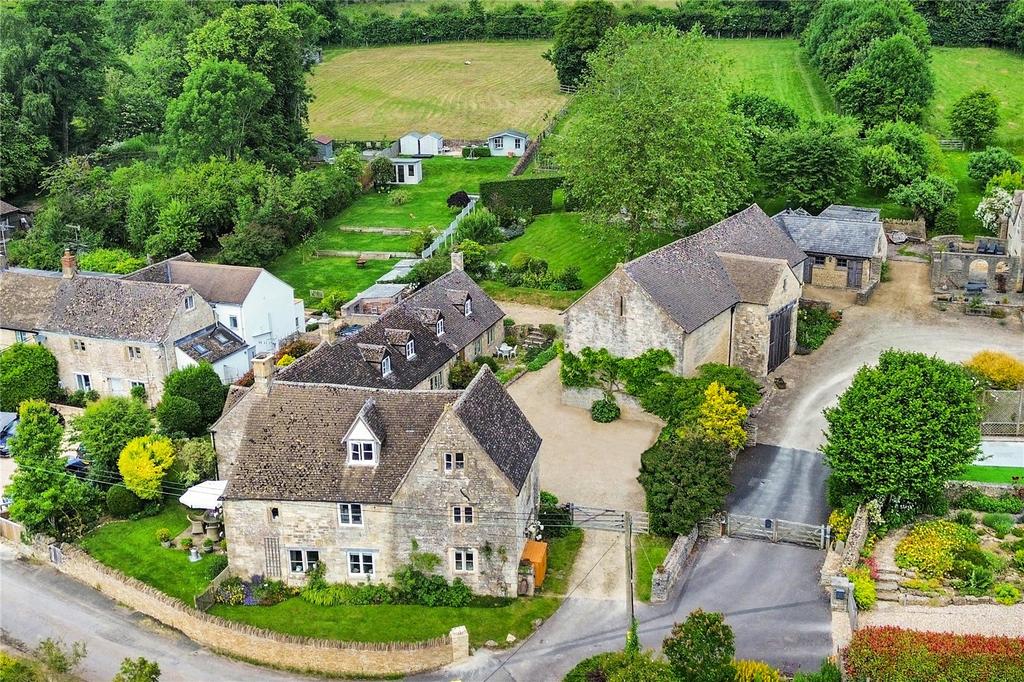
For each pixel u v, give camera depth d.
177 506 68.12
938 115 142.00
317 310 101.00
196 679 53.44
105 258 105.00
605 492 66.00
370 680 52.78
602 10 173.25
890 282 99.31
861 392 59.53
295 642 53.53
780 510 62.97
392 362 72.25
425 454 54.84
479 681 50.78
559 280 102.62
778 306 79.75
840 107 140.38
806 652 50.31
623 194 93.38
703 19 192.50
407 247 118.62
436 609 56.03
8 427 78.50
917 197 109.25
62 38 141.12
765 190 110.94
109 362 84.06
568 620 54.66
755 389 71.06
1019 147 130.62
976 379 69.31
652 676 43.03
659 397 71.00
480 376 59.94
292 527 57.34
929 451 57.06
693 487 59.47
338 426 58.19
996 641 46.28
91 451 69.31
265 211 116.75
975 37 174.50
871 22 148.50
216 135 128.38
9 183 135.25
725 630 45.59
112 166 146.75
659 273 75.19
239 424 65.88
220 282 89.94
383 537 56.72
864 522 58.12
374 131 166.25
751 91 132.12
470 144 157.25
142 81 160.88
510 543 55.44
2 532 68.06
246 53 136.00
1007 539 57.91
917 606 53.00
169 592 59.12
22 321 87.44
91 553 63.44
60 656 53.66
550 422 76.12
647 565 58.53
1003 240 102.81
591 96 102.50
